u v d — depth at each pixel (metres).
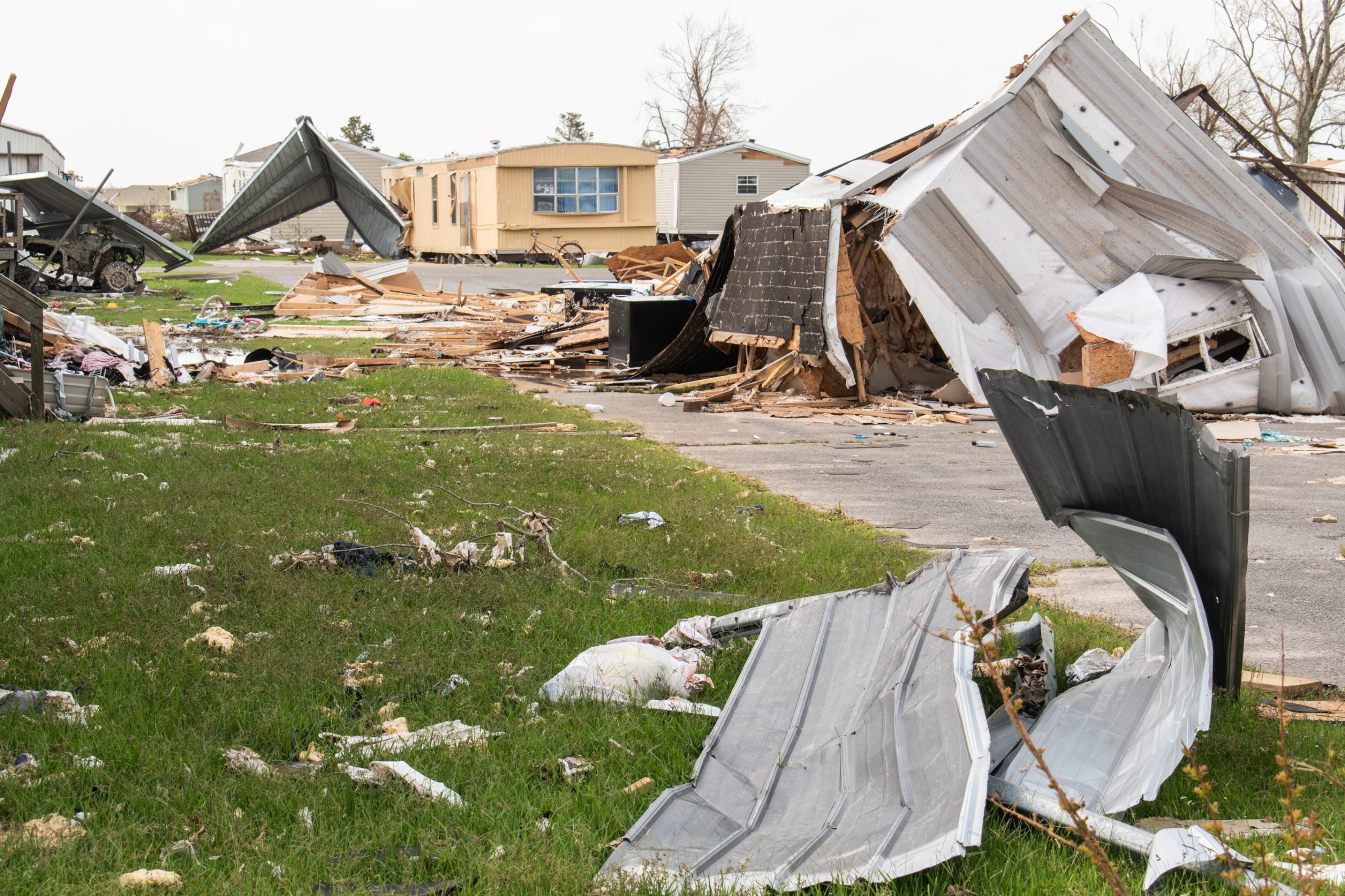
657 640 5.51
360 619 5.66
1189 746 3.39
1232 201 15.41
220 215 39.66
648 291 25.50
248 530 7.24
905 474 11.13
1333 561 7.89
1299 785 4.02
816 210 16.25
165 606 5.64
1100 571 7.61
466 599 6.09
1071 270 14.99
